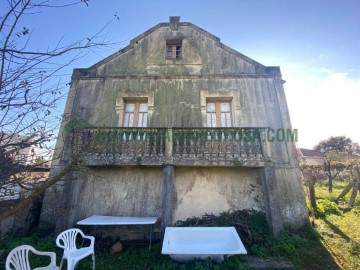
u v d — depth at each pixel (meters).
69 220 6.46
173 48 9.55
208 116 8.36
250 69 8.88
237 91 8.44
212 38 9.39
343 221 8.00
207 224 6.55
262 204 7.16
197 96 8.41
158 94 8.46
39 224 6.95
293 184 7.25
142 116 8.44
